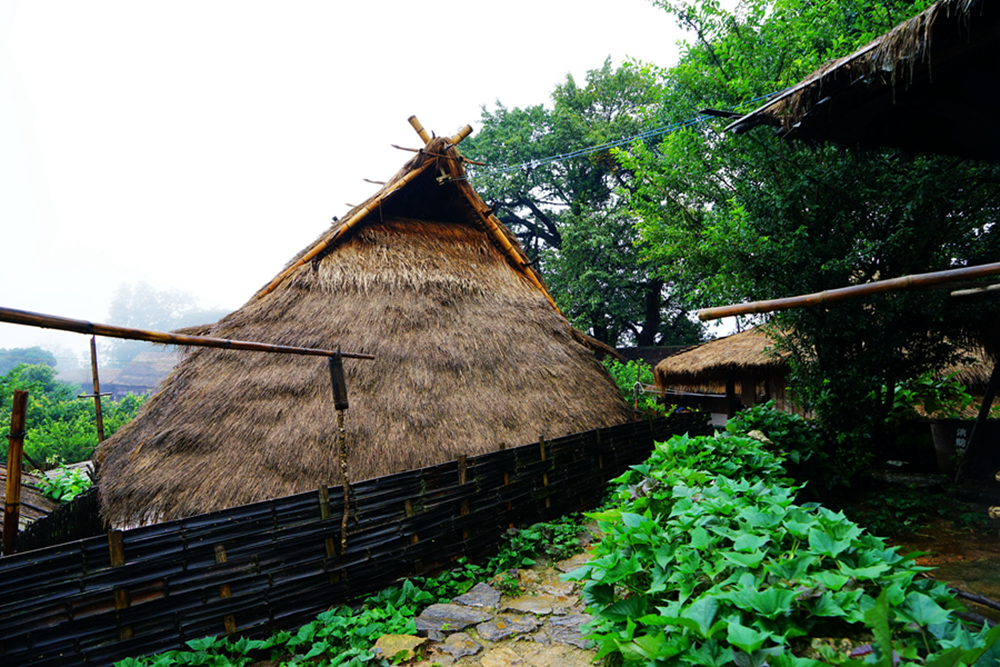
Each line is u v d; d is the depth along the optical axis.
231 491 4.23
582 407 6.27
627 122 20.22
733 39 8.56
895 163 5.00
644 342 23.94
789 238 5.57
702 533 1.96
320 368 5.22
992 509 4.86
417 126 8.02
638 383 9.05
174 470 4.42
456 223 8.43
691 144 8.80
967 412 7.43
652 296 23.30
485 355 6.09
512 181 22.75
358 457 4.60
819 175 5.23
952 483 5.79
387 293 6.31
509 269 8.06
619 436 6.33
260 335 5.54
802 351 6.14
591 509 5.78
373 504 4.07
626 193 12.41
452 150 7.75
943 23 2.78
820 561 1.71
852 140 4.16
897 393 6.36
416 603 3.91
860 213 5.45
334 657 3.23
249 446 4.56
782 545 1.93
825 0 7.00
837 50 6.46
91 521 6.16
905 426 7.19
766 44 8.15
